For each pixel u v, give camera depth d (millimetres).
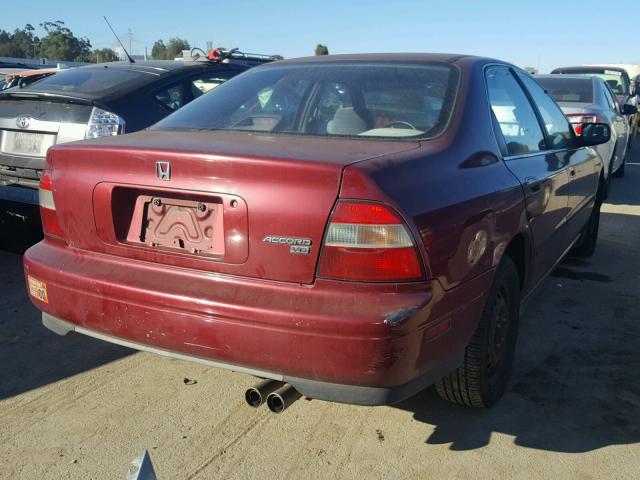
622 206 8578
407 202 2301
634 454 2807
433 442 2865
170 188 2494
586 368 3615
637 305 4672
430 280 2324
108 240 2670
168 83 5621
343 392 2301
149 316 2486
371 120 2938
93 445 2799
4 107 5105
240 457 2732
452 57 3398
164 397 3203
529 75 4242
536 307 4586
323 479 2600
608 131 4664
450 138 2783
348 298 2252
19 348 3697
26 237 5641
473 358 2826
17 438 2836
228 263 2406
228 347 2365
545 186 3502
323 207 2266
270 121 3068
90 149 2682
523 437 2918
